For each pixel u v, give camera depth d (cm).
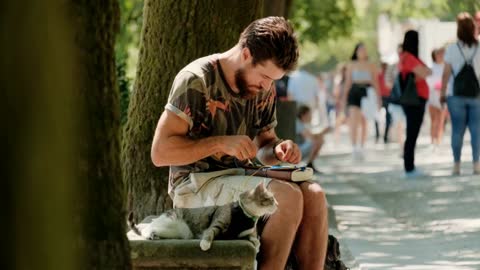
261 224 627
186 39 855
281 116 1379
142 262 593
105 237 463
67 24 391
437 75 2514
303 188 636
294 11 3300
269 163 673
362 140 2536
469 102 1844
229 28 862
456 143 1892
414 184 1806
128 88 1333
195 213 614
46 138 368
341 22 3519
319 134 2183
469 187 1709
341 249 1083
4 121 361
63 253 374
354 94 2512
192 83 627
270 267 610
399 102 1927
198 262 591
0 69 362
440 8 4994
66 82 382
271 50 614
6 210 360
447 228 1281
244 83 634
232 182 627
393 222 1346
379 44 5747
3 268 359
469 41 1812
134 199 846
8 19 364
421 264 1031
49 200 369
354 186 1842
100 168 461
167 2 855
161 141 625
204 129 637
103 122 464
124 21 2072
